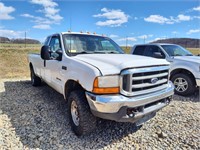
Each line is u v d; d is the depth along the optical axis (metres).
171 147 2.87
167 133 3.28
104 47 4.41
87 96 2.77
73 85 3.41
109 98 2.57
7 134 3.21
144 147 2.87
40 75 5.61
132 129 3.45
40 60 5.42
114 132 3.34
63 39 4.02
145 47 6.88
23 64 16.20
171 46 6.62
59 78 3.86
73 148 2.85
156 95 2.96
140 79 2.77
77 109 3.08
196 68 5.32
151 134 3.26
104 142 3.02
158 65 3.08
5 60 17.22
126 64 2.72
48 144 2.94
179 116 4.00
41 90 6.20
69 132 3.33
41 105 4.69
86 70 2.82
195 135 3.21
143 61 2.98
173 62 5.82
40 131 3.34
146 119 3.12
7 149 2.77
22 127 3.49
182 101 5.10
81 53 3.87
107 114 2.62
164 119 3.85
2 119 3.84
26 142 2.97
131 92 2.70
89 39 4.34
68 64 3.41
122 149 2.82
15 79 8.62
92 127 3.03
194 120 3.80
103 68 2.71
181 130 3.39
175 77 5.76
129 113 2.70
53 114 4.12
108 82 2.62
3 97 5.41
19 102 4.94
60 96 5.47
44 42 5.40
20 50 22.42
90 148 2.85
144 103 2.79
